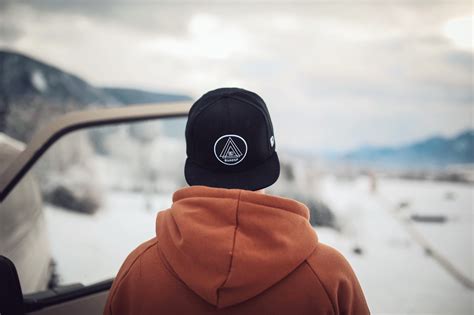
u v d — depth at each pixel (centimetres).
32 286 166
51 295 139
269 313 65
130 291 71
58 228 323
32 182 185
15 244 156
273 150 74
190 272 66
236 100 71
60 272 211
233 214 66
